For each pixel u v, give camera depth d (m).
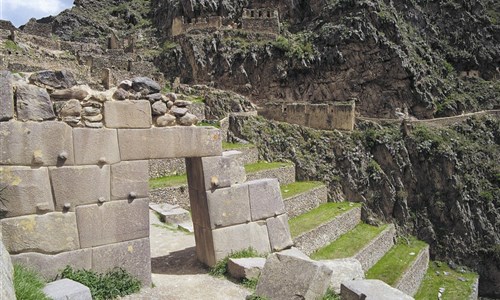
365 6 43.41
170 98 10.03
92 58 38.47
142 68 41.06
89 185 8.64
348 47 42.59
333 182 33.00
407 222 33.03
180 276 10.32
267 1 52.84
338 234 26.70
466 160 35.62
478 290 31.05
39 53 33.44
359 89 42.47
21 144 7.94
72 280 7.77
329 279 9.02
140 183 9.29
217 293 9.36
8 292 5.57
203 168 10.39
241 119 34.53
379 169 33.81
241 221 10.84
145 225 9.32
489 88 45.75
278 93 45.09
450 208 33.38
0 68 25.61
